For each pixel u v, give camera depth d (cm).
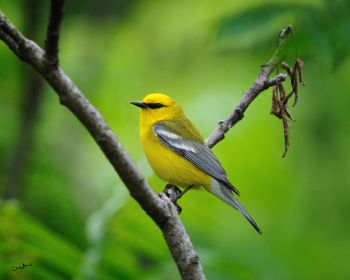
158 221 506
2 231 623
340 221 1340
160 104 982
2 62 1273
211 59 1470
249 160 1191
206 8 1552
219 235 1079
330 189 1386
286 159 1298
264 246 1151
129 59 1516
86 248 1030
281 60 664
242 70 1362
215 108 1267
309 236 1269
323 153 1412
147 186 477
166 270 735
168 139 919
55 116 1347
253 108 1247
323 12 859
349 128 1409
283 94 653
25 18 1262
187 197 901
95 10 1503
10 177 1105
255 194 1195
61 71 409
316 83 1371
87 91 1329
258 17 918
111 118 1317
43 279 657
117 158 443
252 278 776
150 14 1609
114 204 693
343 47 820
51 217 1055
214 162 889
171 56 1559
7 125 1262
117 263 704
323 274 1190
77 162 1272
